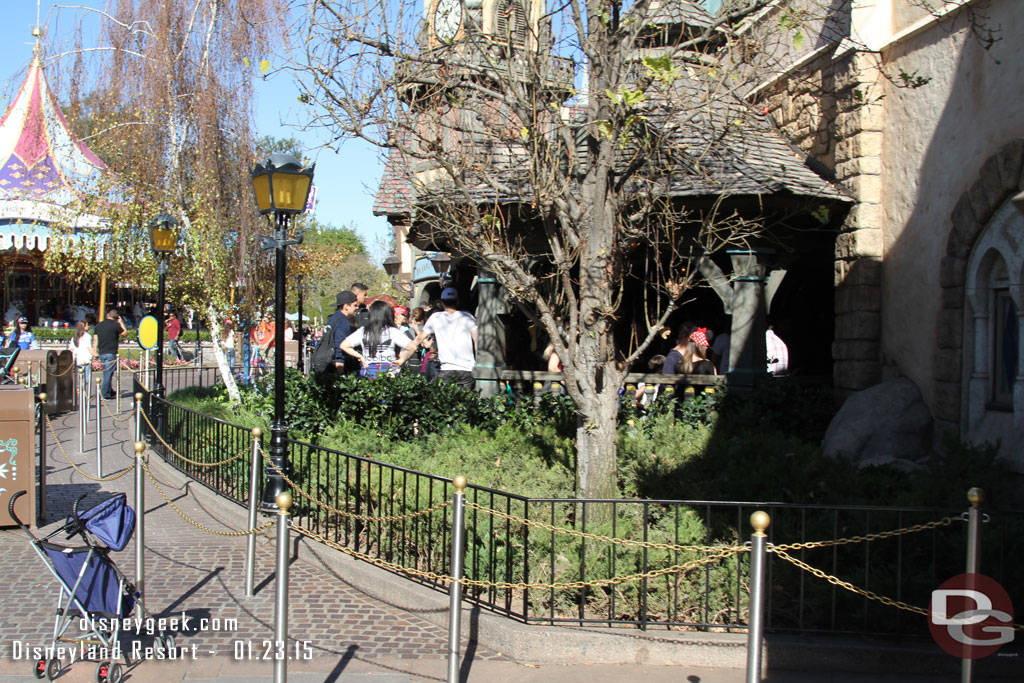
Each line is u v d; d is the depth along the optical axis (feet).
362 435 31.65
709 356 46.19
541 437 30.73
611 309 21.94
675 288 22.58
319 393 33.91
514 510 21.24
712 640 16.97
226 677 16.43
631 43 22.58
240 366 73.05
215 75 47.42
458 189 23.34
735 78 25.55
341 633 18.69
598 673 16.66
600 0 22.16
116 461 39.34
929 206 31.73
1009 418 27.09
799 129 40.45
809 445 28.14
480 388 38.99
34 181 61.16
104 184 53.11
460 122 25.20
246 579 21.16
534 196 22.06
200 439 32.78
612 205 21.99
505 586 17.04
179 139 48.83
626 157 25.31
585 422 22.25
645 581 17.29
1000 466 24.16
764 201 34.47
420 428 33.71
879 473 24.79
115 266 58.39
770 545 14.74
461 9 24.16
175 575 22.47
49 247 64.80
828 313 50.93
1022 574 17.06
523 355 48.47
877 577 17.67
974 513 15.25
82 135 55.36
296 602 20.56
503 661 17.24
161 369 43.73
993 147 28.19
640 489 23.77
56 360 56.90
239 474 28.14
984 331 28.76
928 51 31.68
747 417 33.94
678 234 35.40
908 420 31.07
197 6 47.39
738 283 36.52
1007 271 27.48
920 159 32.24
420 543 21.53
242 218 49.08
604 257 21.85
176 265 53.06
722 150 32.35
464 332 37.73
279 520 15.05
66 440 45.39
